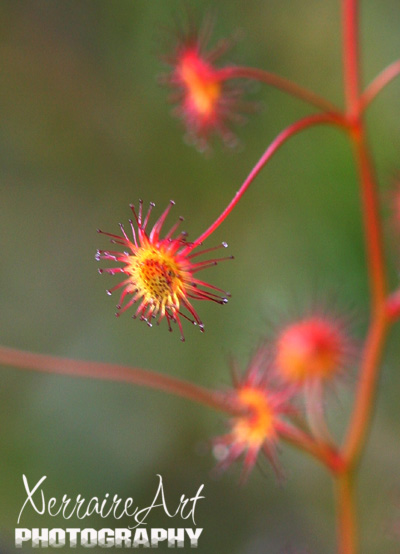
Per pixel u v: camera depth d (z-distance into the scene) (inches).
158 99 8.5
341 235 7.6
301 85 8.2
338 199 7.7
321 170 7.8
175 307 5.3
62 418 7.9
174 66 6.1
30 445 7.8
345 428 7.3
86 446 7.9
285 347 5.9
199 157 8.3
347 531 5.9
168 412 8.0
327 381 5.9
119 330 8.3
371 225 5.9
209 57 6.1
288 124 8.0
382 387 7.8
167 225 8.4
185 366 7.9
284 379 5.9
